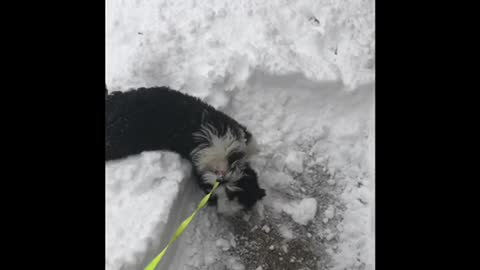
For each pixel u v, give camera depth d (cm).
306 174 131
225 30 138
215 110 117
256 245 121
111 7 146
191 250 117
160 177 116
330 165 133
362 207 126
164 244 112
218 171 110
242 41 137
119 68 132
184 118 114
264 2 145
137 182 115
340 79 134
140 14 143
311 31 141
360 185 130
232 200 117
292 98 136
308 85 134
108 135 116
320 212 126
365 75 135
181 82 128
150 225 108
